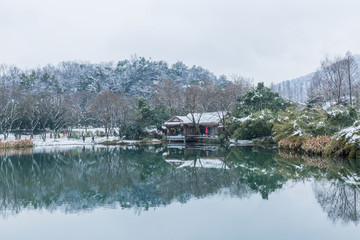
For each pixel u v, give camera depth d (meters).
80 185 19.03
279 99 63.72
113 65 183.75
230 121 56.09
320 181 17.44
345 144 25.80
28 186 18.92
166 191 16.86
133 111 78.25
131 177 21.84
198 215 12.19
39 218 12.45
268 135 48.00
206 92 70.12
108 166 28.08
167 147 51.28
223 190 16.59
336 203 13.09
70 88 132.38
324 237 9.46
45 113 67.81
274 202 13.62
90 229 10.97
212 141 56.34
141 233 10.38
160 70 158.25
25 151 44.81
